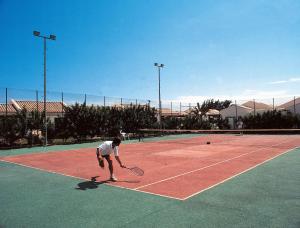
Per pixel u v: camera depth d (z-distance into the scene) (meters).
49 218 5.66
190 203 6.43
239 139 26.42
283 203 6.30
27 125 22.14
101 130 25.94
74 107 24.56
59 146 21.83
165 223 5.27
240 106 41.00
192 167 11.17
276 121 32.25
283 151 16.25
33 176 10.03
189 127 35.88
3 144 21.17
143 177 9.40
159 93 31.98
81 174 10.17
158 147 19.67
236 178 8.95
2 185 8.66
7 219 5.65
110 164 8.96
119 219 5.52
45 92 21.62
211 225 5.12
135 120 29.30
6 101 22.23
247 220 5.32
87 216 5.72
